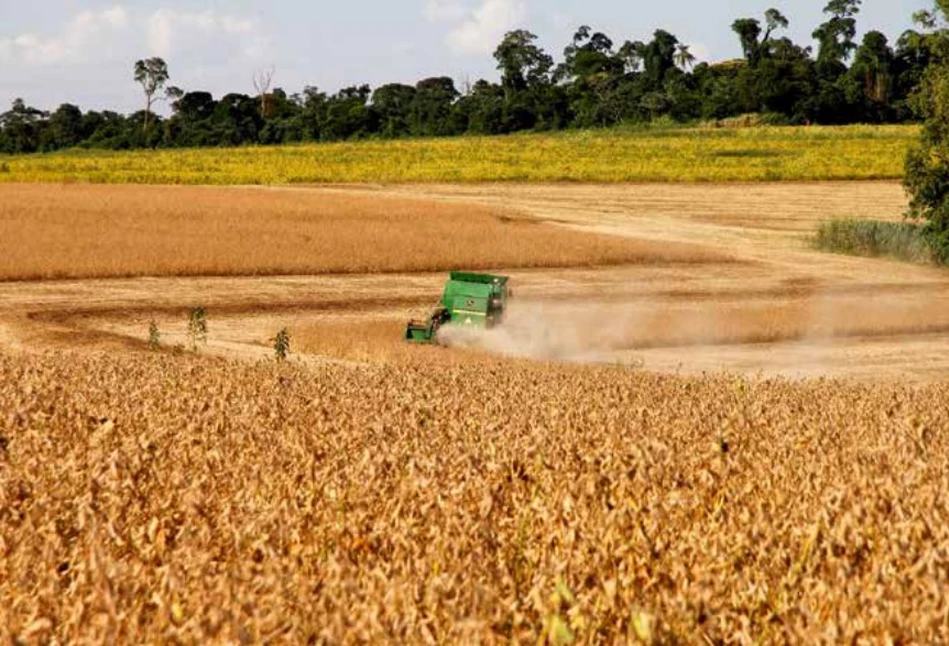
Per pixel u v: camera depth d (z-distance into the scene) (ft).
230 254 314.35
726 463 49.06
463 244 364.58
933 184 382.83
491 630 26.32
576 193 598.75
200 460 49.93
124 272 288.51
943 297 321.52
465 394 89.51
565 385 106.11
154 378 94.94
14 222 370.53
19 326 210.59
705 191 608.19
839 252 419.13
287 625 26.27
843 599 28.58
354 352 185.26
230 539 35.68
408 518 36.83
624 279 335.67
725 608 28.89
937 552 31.94
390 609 26.76
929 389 130.82
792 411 84.64
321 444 54.90
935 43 378.73
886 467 52.21
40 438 53.93
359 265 319.47
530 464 47.60
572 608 27.35
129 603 28.76
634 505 37.65
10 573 31.99
